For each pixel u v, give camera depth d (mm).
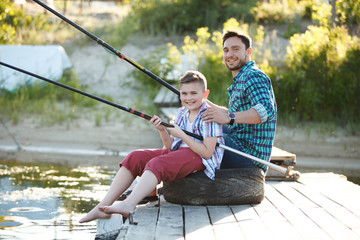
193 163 3982
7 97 10766
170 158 3898
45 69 11391
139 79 12125
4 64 3721
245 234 3287
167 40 14172
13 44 12203
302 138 8820
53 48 11750
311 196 4504
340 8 9891
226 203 4094
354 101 9641
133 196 3748
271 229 3408
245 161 4238
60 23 14469
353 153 8008
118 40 13656
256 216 3762
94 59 13078
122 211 3682
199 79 4094
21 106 10438
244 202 4121
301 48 10156
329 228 3443
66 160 7336
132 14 15117
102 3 20078
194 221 3596
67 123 9578
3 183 5773
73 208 4797
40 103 10531
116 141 8727
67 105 10875
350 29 10148
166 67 12055
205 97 4238
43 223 4289
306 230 3389
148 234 3262
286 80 9891
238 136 4289
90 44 13820
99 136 9023
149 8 15086
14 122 9703
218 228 3426
